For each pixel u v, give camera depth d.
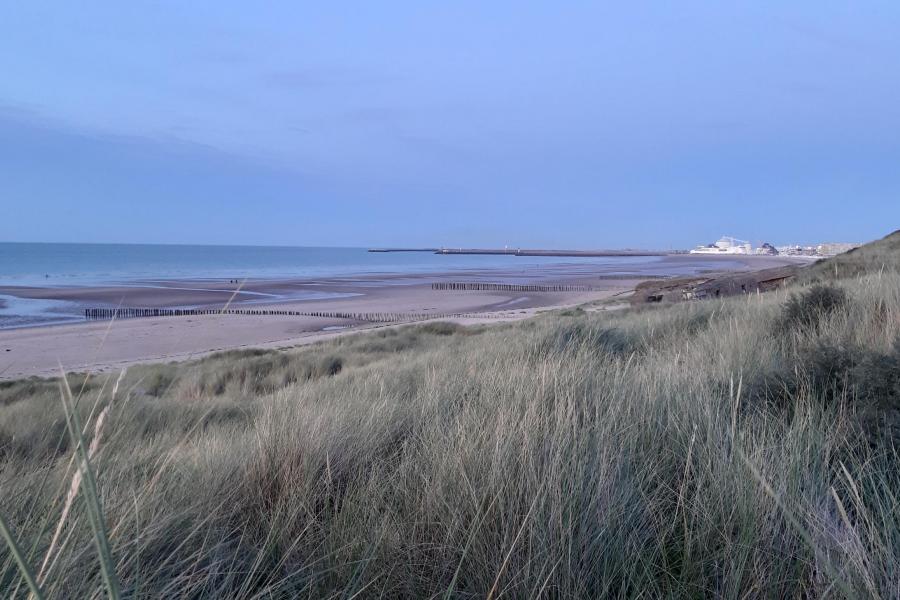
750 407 3.60
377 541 2.31
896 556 1.96
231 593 1.97
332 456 3.32
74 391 10.27
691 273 130.50
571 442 2.94
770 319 7.14
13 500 2.10
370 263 195.00
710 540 2.22
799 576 2.01
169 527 2.29
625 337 8.66
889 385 3.15
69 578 1.72
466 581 2.20
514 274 129.38
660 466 2.87
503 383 4.31
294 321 44.72
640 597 1.92
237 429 5.49
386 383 6.64
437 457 2.96
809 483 2.44
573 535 2.21
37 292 67.50
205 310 49.56
